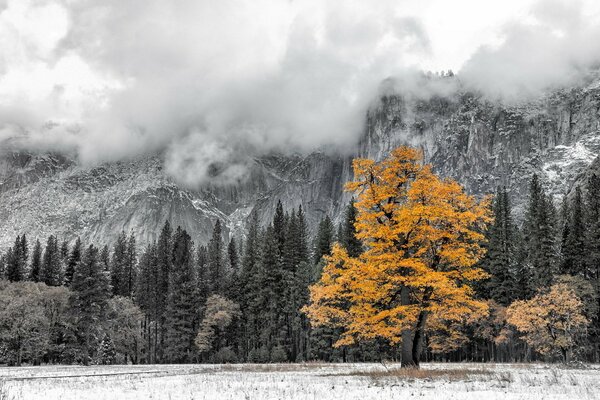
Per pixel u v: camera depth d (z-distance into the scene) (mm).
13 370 39531
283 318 76875
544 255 64375
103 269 71875
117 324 74062
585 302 55219
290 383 20562
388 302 26656
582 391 15945
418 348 26375
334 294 26891
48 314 67438
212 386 19391
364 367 35688
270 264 77875
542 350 52000
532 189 80500
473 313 27156
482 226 25812
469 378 21094
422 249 24578
